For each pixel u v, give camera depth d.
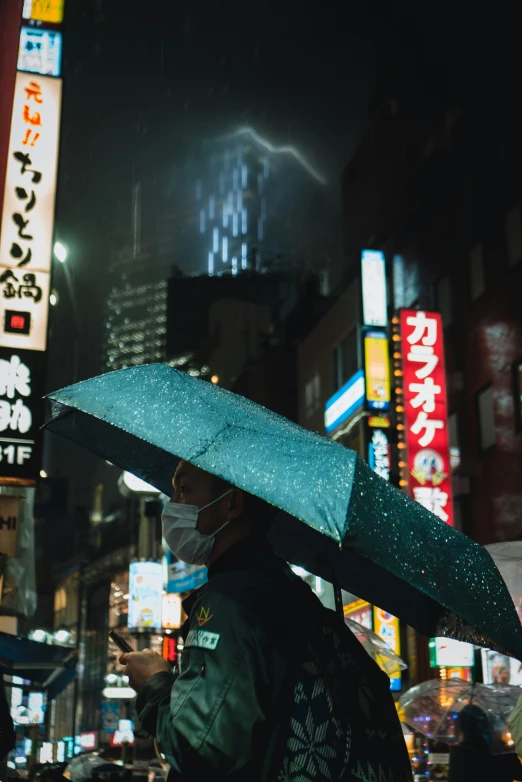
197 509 2.25
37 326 11.04
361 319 22.59
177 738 1.81
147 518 22.84
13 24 11.89
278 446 1.91
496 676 13.72
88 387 2.10
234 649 1.85
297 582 2.13
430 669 18.98
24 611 14.42
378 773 1.96
